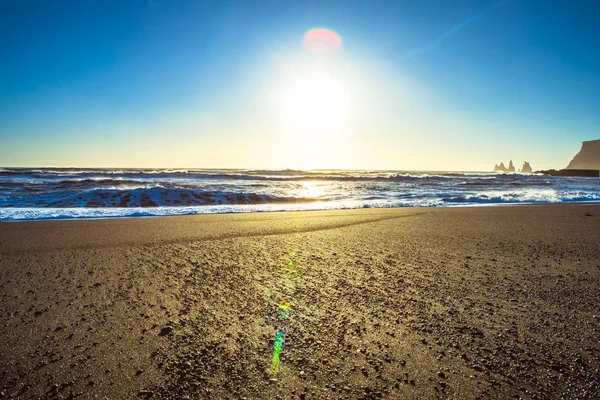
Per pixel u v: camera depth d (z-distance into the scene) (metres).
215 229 10.05
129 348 3.21
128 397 2.51
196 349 3.20
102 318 3.86
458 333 3.56
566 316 3.99
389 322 3.82
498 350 3.21
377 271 5.82
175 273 5.63
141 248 7.46
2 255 6.73
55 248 7.37
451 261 6.51
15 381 2.68
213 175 44.81
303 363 2.98
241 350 3.19
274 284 5.11
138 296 4.57
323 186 33.56
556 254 7.08
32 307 4.16
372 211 15.39
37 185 24.53
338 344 3.32
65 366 2.90
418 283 5.19
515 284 5.14
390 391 2.60
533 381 2.73
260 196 21.59
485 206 18.05
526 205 18.61
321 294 4.70
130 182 29.12
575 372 2.85
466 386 2.67
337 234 9.44
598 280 5.34
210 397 2.51
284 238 8.80
